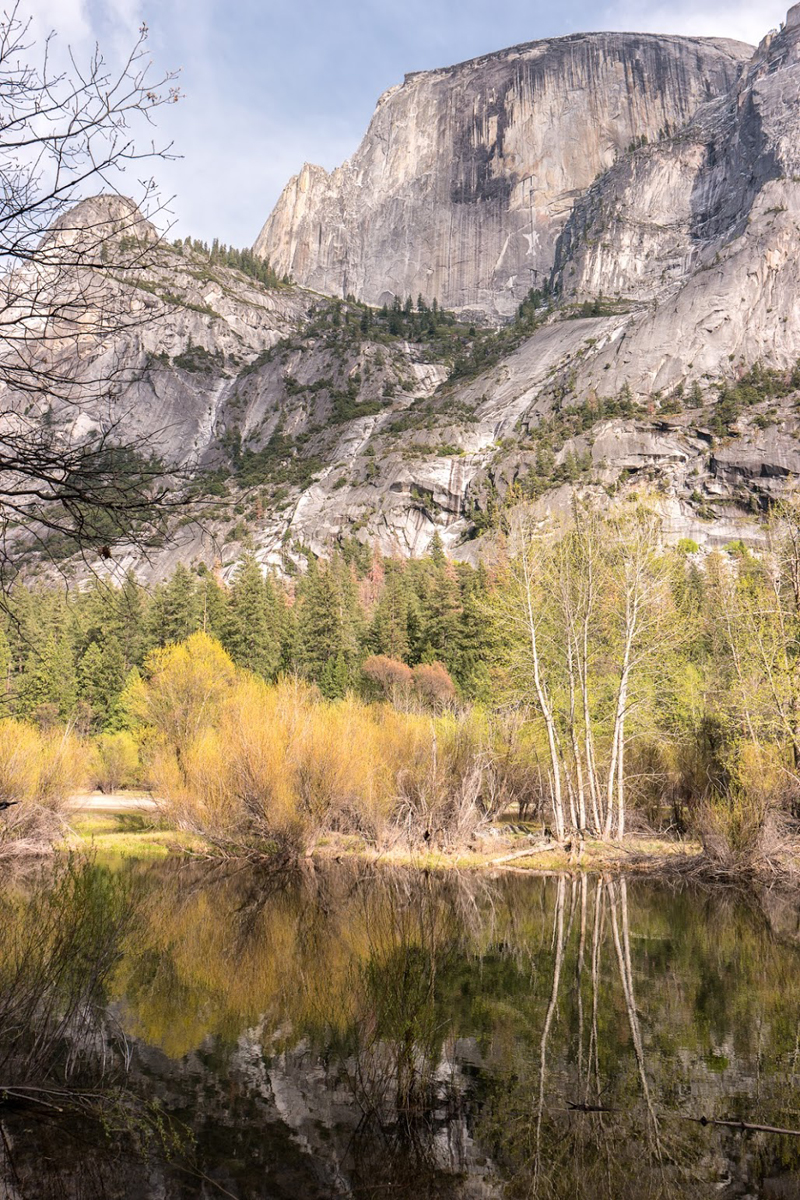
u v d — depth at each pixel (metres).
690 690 28.98
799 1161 6.68
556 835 25.56
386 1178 6.36
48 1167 6.35
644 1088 8.12
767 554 25.66
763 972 12.38
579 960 13.11
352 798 24.66
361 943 14.05
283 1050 9.02
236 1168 6.39
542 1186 6.17
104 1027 9.48
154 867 22.03
